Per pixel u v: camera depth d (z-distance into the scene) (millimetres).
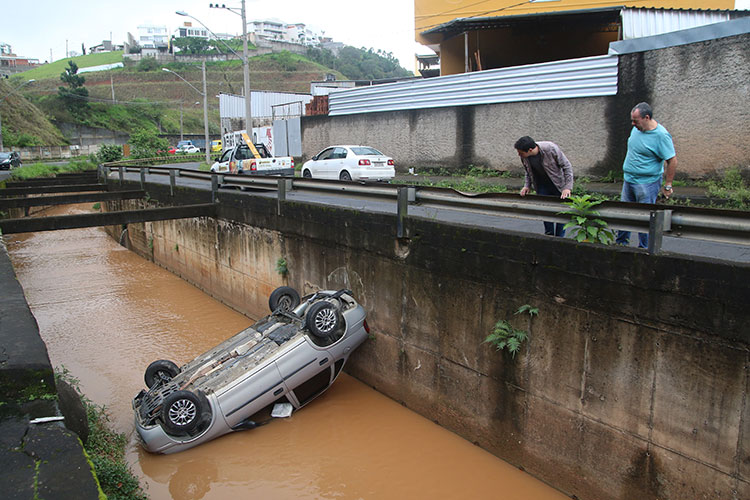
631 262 4906
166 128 82125
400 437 7082
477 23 19875
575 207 5375
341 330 7668
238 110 44156
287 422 7559
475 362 6648
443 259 6914
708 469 4527
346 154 16234
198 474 6508
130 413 8141
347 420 7559
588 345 5363
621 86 13453
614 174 13789
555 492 5820
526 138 6367
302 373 7457
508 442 6340
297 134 27531
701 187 11930
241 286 12734
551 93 14898
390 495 6012
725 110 11711
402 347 7828
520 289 5984
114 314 12984
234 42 117375
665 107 12695
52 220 10906
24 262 19125
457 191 6691
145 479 6438
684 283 4531
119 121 77750
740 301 4188
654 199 6031
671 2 19938
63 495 2932
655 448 4902
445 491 6000
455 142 17609
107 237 24672
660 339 4770
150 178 24766
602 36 22250
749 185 11305
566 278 5488
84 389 8961
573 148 14641
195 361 8070
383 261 8008
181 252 16219
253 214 11609
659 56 12648
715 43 11711
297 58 111500
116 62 118125
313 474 6434
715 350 4395
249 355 7555
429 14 23688
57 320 12602
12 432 3523
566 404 5633
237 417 7156
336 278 9180
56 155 58844
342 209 8719
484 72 16438
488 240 6277
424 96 18281
